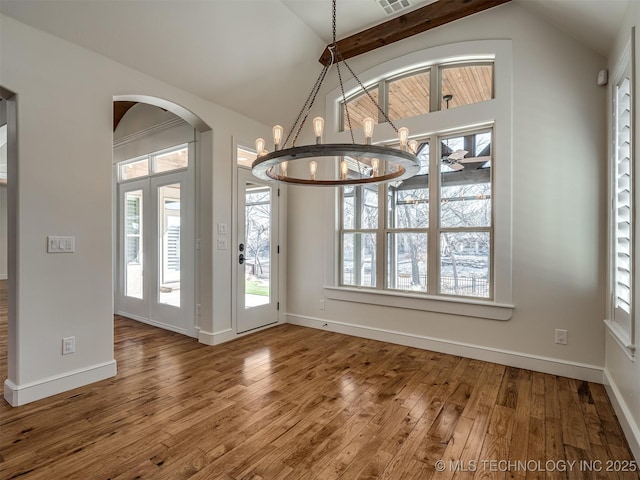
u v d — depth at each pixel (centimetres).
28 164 224
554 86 278
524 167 289
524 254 290
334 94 396
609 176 250
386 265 372
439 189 341
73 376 247
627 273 211
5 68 214
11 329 226
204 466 165
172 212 409
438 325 334
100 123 262
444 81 339
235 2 279
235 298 378
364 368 291
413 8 323
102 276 264
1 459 168
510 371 285
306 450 178
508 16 297
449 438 190
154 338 376
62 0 223
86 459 169
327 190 408
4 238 839
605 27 229
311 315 425
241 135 384
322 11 322
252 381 263
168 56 289
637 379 175
